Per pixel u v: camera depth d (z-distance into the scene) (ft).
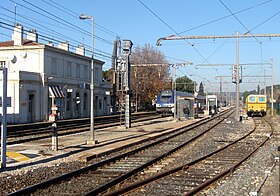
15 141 81.61
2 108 49.98
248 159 60.54
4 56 184.65
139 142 84.23
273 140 92.68
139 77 271.69
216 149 73.82
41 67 179.52
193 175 46.01
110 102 260.83
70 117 202.80
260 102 230.89
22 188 38.09
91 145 76.28
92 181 42.73
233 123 161.79
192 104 191.42
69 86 202.80
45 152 66.28
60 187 39.47
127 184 40.78
